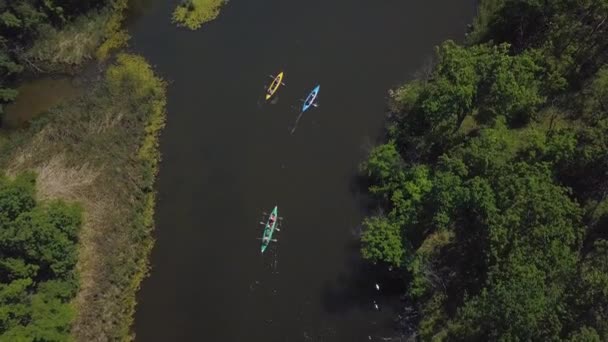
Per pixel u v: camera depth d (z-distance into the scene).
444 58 79.69
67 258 76.50
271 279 80.12
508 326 56.19
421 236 76.50
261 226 83.94
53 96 99.12
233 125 93.00
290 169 88.12
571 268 57.72
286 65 97.56
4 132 95.75
